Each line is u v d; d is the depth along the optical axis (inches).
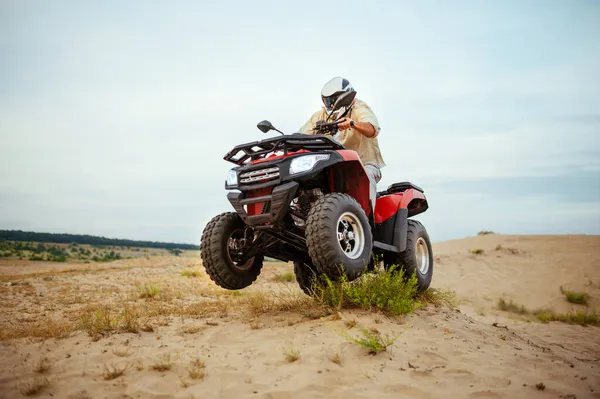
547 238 1044.5
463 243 1147.3
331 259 171.8
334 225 173.5
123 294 368.2
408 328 177.3
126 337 180.5
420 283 234.8
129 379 139.9
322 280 224.2
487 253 836.6
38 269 717.3
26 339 187.3
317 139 187.5
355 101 225.0
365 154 226.2
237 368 145.7
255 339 171.8
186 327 195.9
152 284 422.9
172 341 175.8
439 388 131.0
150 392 130.8
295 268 241.4
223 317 216.8
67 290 393.4
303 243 197.6
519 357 166.7
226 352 160.6
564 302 569.0
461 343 170.7
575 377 149.5
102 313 243.6
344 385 131.6
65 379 141.3
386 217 225.3
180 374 142.9
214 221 207.2
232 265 205.8
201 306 259.0
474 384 135.1
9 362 156.7
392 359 148.3
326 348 155.6
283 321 192.2
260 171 185.5
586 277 663.1
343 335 161.5
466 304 548.1
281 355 153.7
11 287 415.5
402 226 223.0
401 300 191.9
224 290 385.7
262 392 129.0
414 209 251.9
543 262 762.2
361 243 184.5
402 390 128.9
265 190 189.5
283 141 185.6
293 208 194.7
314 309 200.4
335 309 191.9
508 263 759.1
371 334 166.4
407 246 229.8
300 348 157.8
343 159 188.4
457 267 741.9
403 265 228.8
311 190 199.2
